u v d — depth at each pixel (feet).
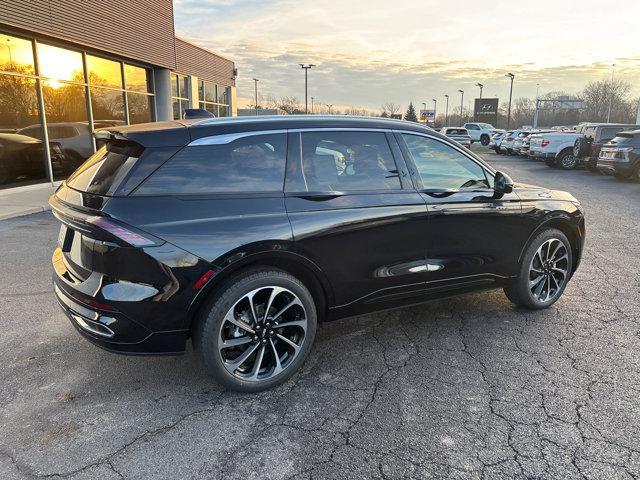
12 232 24.38
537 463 7.93
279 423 9.04
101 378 10.60
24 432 8.70
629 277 17.69
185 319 9.14
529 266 13.85
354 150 11.12
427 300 12.43
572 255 15.03
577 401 9.70
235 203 9.51
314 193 10.34
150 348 9.18
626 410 9.39
